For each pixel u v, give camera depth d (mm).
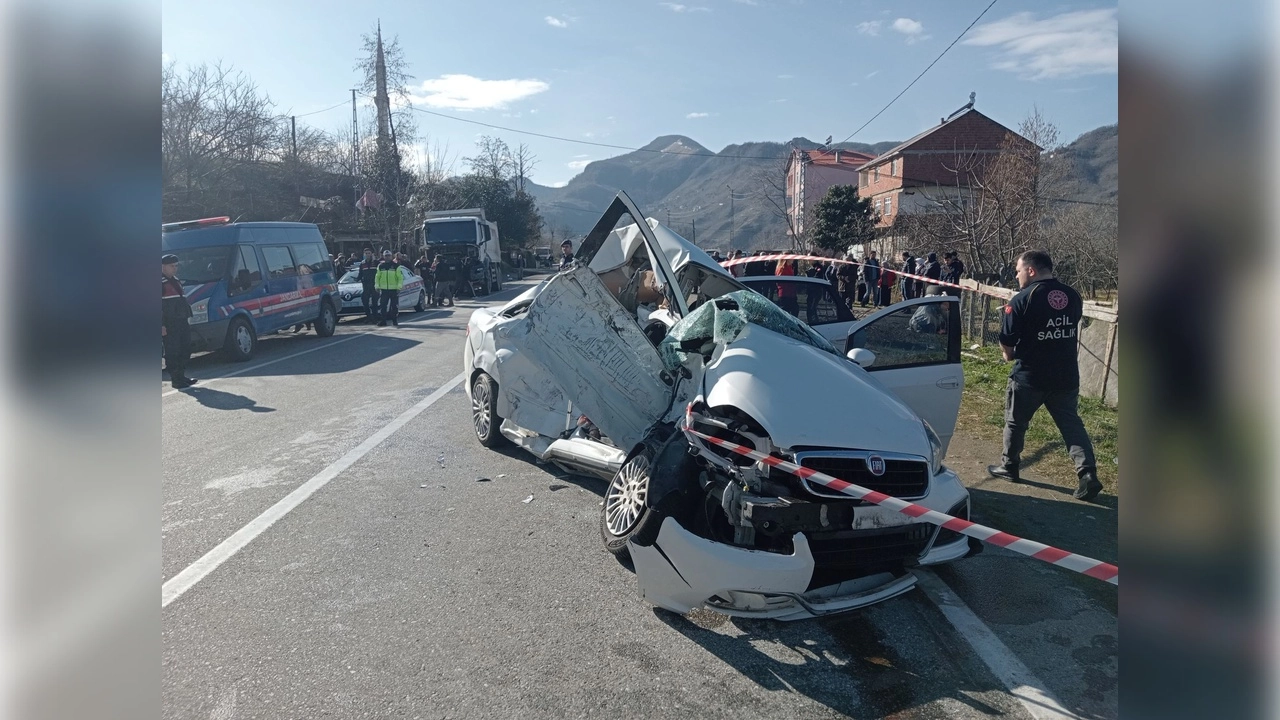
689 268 6445
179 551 4766
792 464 3695
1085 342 8719
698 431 4055
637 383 4977
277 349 14812
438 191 47094
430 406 9039
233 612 3998
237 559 4652
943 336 5980
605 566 4605
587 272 4984
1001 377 10109
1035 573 4520
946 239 19359
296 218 33312
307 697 3264
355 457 6859
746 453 3746
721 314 4812
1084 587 4336
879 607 4125
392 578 4418
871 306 19766
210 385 10570
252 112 27672
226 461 6730
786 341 4680
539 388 6359
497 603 4129
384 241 37781
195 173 26719
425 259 25516
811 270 19875
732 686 3389
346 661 3547
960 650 3695
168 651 3605
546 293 5020
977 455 6879
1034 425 7531
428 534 5078
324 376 11273
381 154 39656
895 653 3678
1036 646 3725
